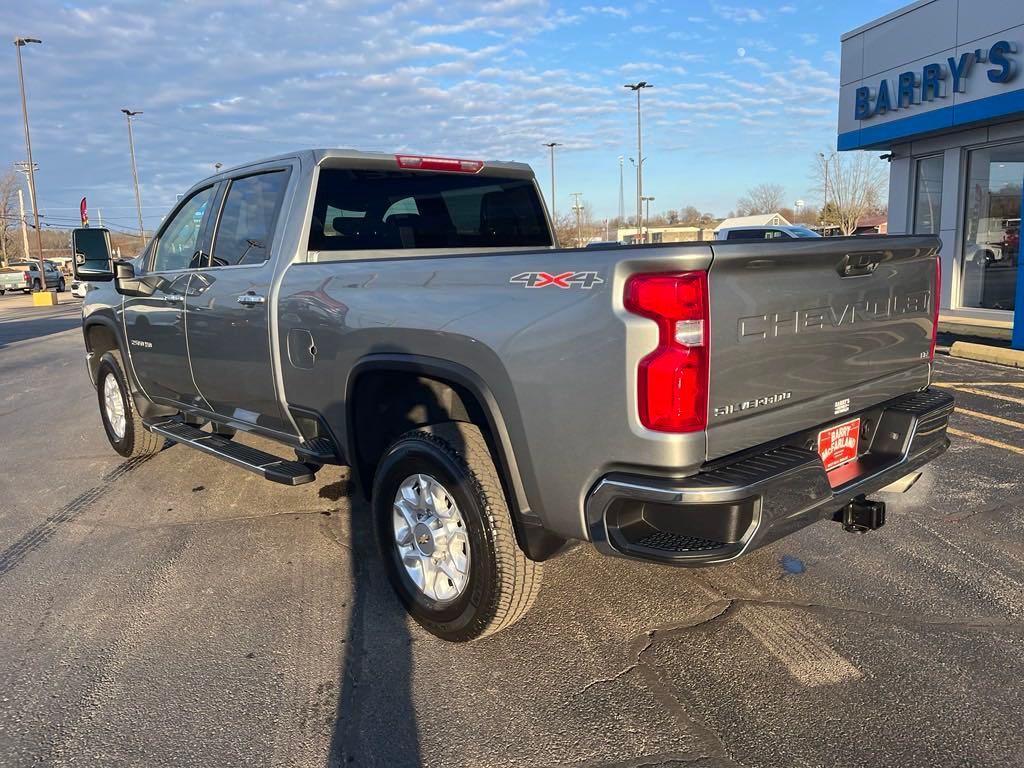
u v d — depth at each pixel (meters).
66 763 2.61
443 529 3.29
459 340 3.02
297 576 4.05
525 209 5.24
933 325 3.65
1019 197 12.58
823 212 52.12
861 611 3.53
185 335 4.85
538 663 3.17
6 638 3.46
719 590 3.77
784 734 2.69
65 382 10.92
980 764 2.52
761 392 2.68
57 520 4.96
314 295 3.77
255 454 4.48
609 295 2.52
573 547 3.10
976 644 3.23
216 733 2.76
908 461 3.28
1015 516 4.61
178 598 3.82
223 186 4.75
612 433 2.56
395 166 4.44
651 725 2.75
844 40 14.76
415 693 2.98
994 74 11.41
